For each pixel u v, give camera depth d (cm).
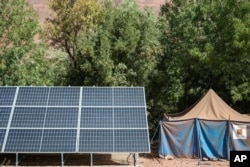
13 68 2528
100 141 1827
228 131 2109
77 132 1862
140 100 2050
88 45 2730
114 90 2106
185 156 2138
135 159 1866
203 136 2130
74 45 3017
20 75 2508
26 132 1855
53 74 2941
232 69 2508
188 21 2709
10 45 2638
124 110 1986
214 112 2238
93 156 2116
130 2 2912
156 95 2970
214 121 2119
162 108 2969
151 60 2855
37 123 1898
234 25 2317
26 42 2595
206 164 2022
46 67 2778
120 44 2725
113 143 1820
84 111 1972
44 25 3027
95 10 2927
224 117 2206
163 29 2909
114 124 1908
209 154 2117
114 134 1861
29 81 2533
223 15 2492
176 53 2789
